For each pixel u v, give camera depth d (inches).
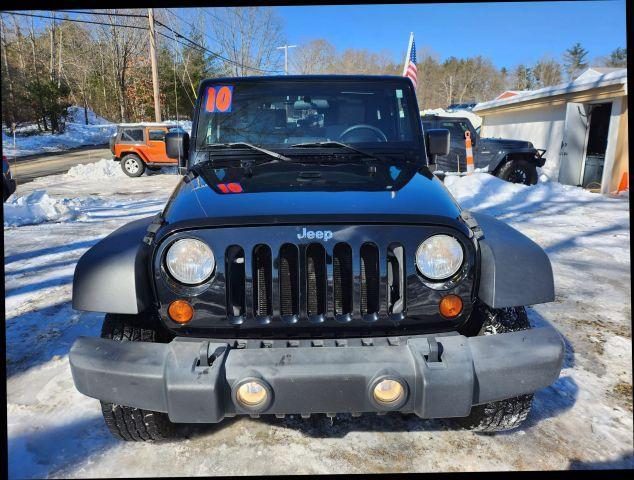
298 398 68.3
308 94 117.5
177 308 73.7
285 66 1577.3
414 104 119.0
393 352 70.4
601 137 466.9
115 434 87.0
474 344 72.4
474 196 355.6
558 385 109.3
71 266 206.1
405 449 89.3
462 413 69.6
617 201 359.3
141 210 350.0
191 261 72.7
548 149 526.6
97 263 74.9
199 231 73.0
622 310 153.3
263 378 67.2
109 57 1531.7
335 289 75.1
